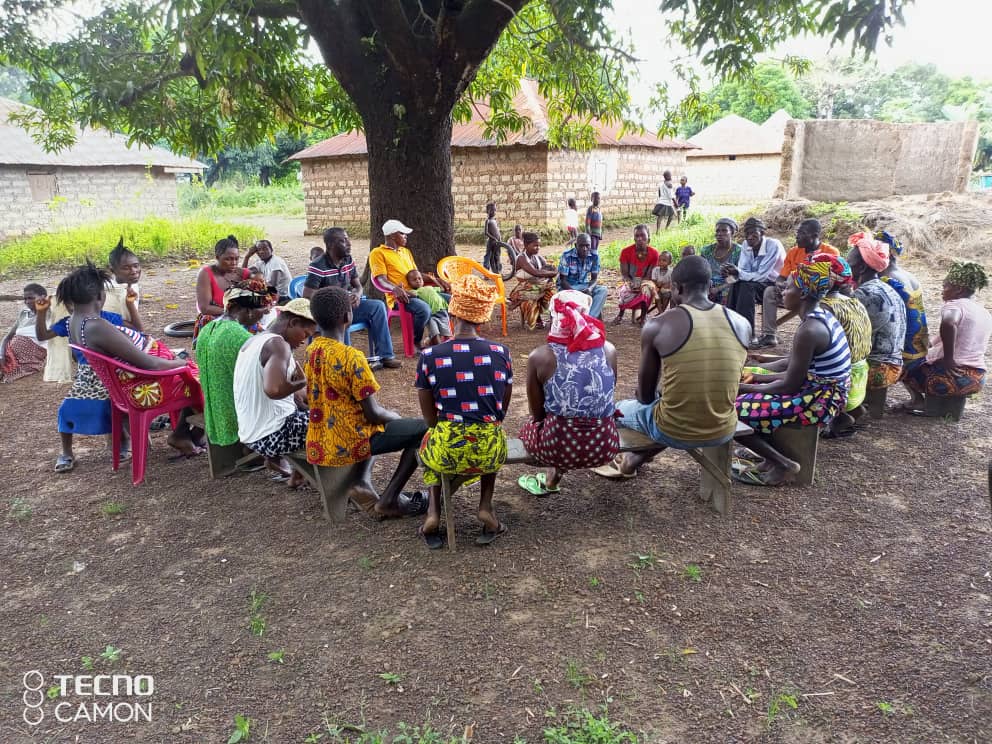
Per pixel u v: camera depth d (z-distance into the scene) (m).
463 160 19.16
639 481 4.45
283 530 3.95
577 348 3.51
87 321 4.25
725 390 3.69
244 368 3.94
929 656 2.87
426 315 7.19
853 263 5.09
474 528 3.93
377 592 3.37
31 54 8.81
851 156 18.78
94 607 3.32
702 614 3.15
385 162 8.34
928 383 5.21
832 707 2.62
